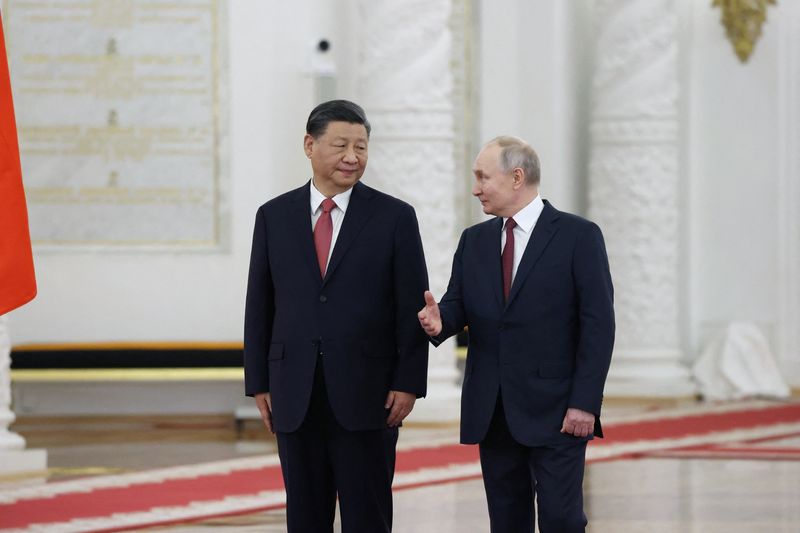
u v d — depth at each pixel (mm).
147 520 11211
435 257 18266
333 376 7691
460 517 11391
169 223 19156
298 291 7781
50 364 18172
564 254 7680
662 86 21719
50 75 19000
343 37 19438
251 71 19203
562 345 7688
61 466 14562
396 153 18234
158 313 19094
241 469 14219
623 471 14062
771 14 22672
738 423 18172
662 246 21750
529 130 21406
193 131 19156
